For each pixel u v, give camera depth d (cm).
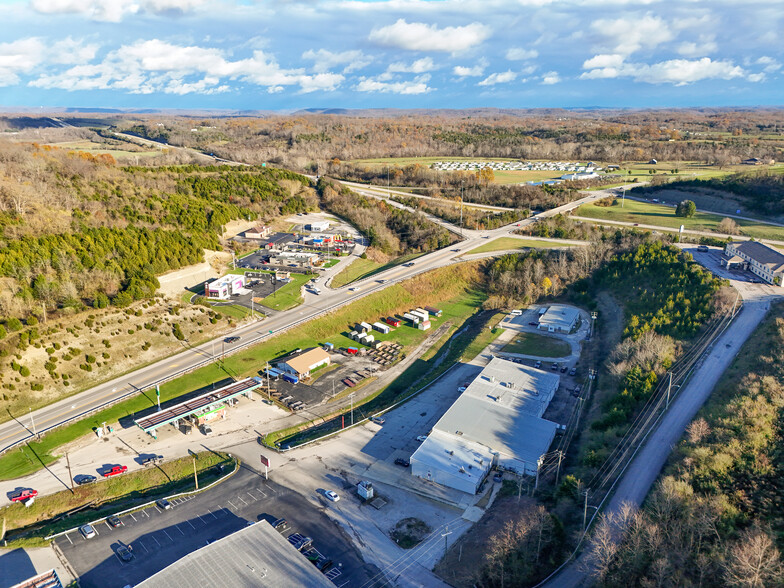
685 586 5341
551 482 7744
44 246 12006
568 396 10300
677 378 9125
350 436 9138
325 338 12781
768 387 8062
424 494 7706
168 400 9806
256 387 10294
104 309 11512
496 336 13050
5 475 7919
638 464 7356
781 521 6034
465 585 6056
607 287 14788
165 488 7869
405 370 11656
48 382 9775
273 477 8038
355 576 6212
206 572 5853
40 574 5984
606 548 5678
